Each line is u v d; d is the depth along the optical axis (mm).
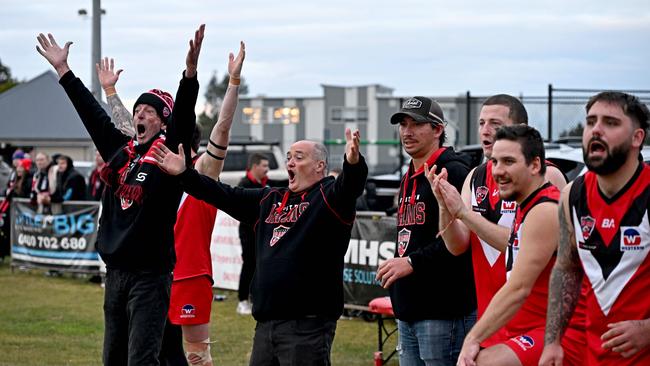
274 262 7141
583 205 5344
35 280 19547
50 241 19828
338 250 7148
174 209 7891
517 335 6027
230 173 26969
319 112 75188
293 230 7133
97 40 22766
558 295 5559
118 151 8047
